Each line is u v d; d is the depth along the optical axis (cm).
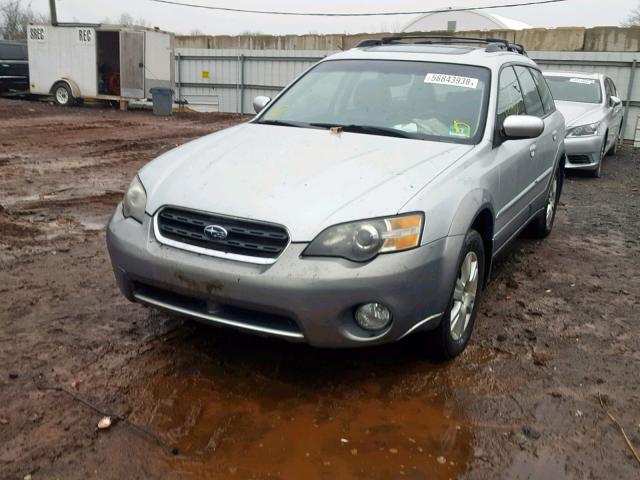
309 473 276
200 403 325
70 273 498
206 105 2445
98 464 274
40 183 849
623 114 1784
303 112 464
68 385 334
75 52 2120
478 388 352
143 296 350
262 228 313
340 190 328
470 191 363
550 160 598
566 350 405
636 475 285
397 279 309
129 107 2245
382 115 441
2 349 368
